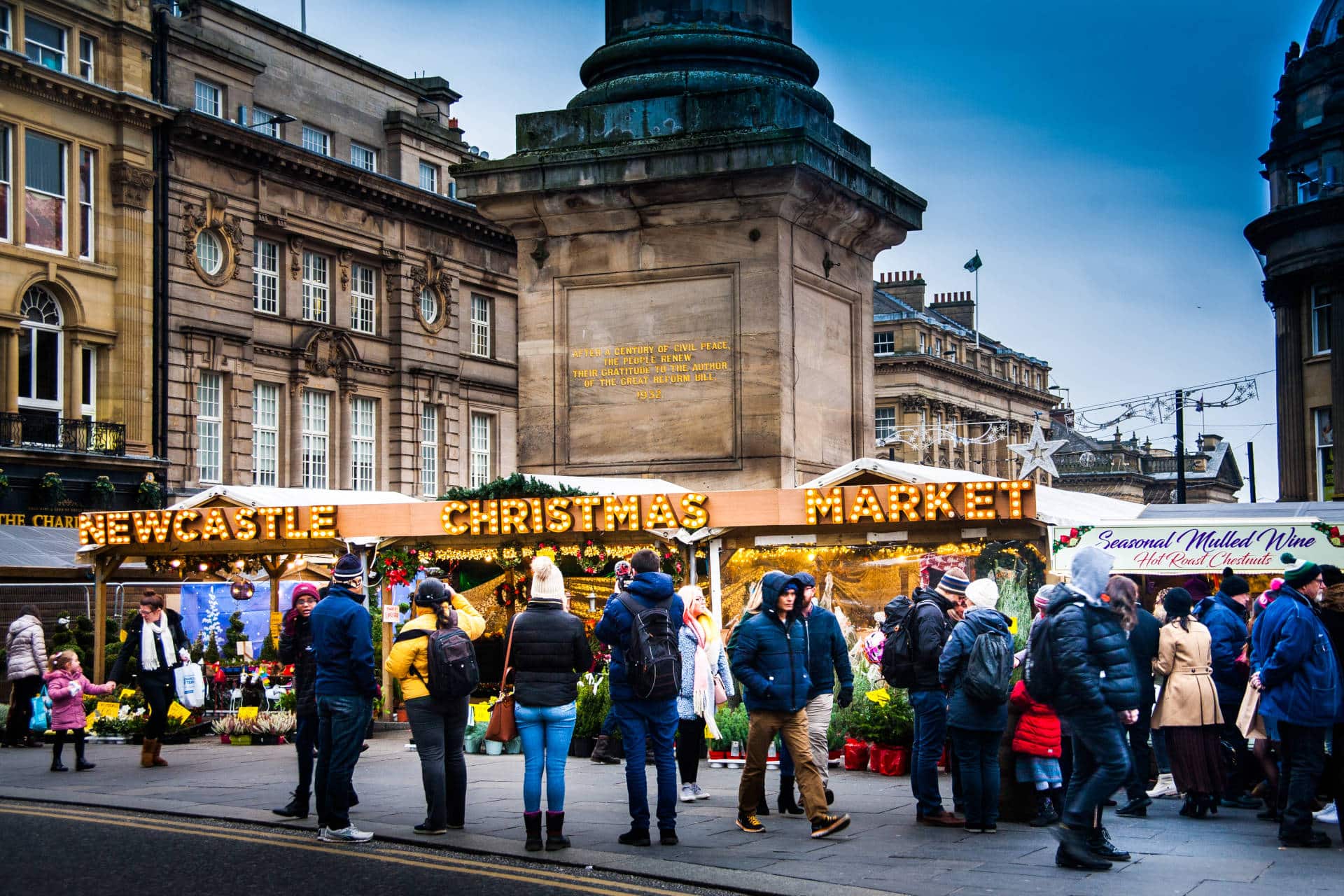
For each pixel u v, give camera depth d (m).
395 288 49.66
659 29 18.00
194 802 12.20
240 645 22.52
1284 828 10.02
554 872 9.20
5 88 36.94
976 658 10.29
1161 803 12.36
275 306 45.28
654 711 10.09
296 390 45.56
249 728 17.56
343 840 10.23
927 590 11.27
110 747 17.70
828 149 16.89
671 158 16.69
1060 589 9.28
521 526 16.41
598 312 17.39
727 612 16.09
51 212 38.47
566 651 10.02
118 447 39.22
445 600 10.64
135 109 39.84
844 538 15.73
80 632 25.77
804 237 17.38
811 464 17.25
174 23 41.75
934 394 91.62
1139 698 10.23
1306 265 47.91
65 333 38.72
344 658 10.28
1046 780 10.86
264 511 18.17
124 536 19.11
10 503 36.62
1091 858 9.10
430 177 52.94
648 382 17.11
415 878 8.89
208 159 42.31
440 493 51.34
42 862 9.45
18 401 37.66
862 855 9.65
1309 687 9.93
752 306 16.75
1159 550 14.98
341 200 47.31
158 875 9.00
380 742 17.08
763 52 17.91
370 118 50.50
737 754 14.62
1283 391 50.03
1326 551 14.64
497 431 55.12
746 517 15.57
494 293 55.09
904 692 13.88
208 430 42.56
